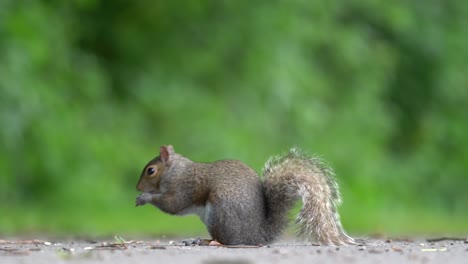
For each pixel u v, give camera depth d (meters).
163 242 10.12
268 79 22.03
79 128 18.55
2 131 17.30
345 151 21.97
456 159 25.20
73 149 18.22
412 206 22.58
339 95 23.59
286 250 7.89
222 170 9.06
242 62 22.28
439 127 25.67
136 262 6.88
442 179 24.39
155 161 9.60
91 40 22.00
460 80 26.38
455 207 24.06
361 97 23.69
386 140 24.52
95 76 20.11
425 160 24.61
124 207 18.03
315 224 8.74
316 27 23.28
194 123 20.72
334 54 23.77
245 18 22.52
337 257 7.23
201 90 21.69
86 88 20.00
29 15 18.58
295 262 6.86
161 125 20.80
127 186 18.89
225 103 21.72
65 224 15.29
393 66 25.17
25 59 18.03
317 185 8.84
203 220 9.23
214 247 8.30
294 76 22.38
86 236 12.20
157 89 21.33
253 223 8.80
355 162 21.89
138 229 14.52
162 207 9.41
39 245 9.05
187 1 22.11
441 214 22.19
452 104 26.33
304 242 9.71
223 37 22.33
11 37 18.06
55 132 17.95
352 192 21.05
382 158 23.06
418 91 26.45
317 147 21.77
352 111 23.33
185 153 20.39
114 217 16.95
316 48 23.66
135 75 21.64
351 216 18.81
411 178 23.62
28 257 7.22
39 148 17.72
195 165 9.33
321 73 23.64
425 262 7.00
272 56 22.31
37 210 17.12
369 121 23.45
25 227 14.57
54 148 17.81
